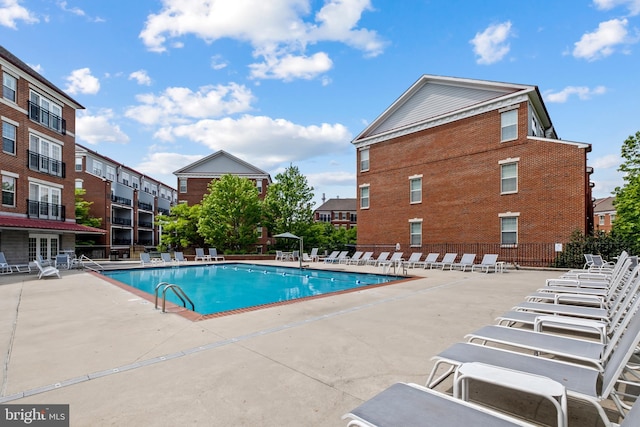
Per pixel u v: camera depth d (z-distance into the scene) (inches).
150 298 334.0
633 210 771.4
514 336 140.4
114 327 217.6
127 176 1786.4
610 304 218.5
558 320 158.1
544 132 882.8
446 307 276.2
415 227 834.2
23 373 142.5
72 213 901.2
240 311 263.1
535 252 635.5
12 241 705.6
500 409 112.4
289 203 1278.3
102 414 108.5
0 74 694.5
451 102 786.2
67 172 886.4
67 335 199.9
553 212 617.3
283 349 171.2
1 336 199.3
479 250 712.4
